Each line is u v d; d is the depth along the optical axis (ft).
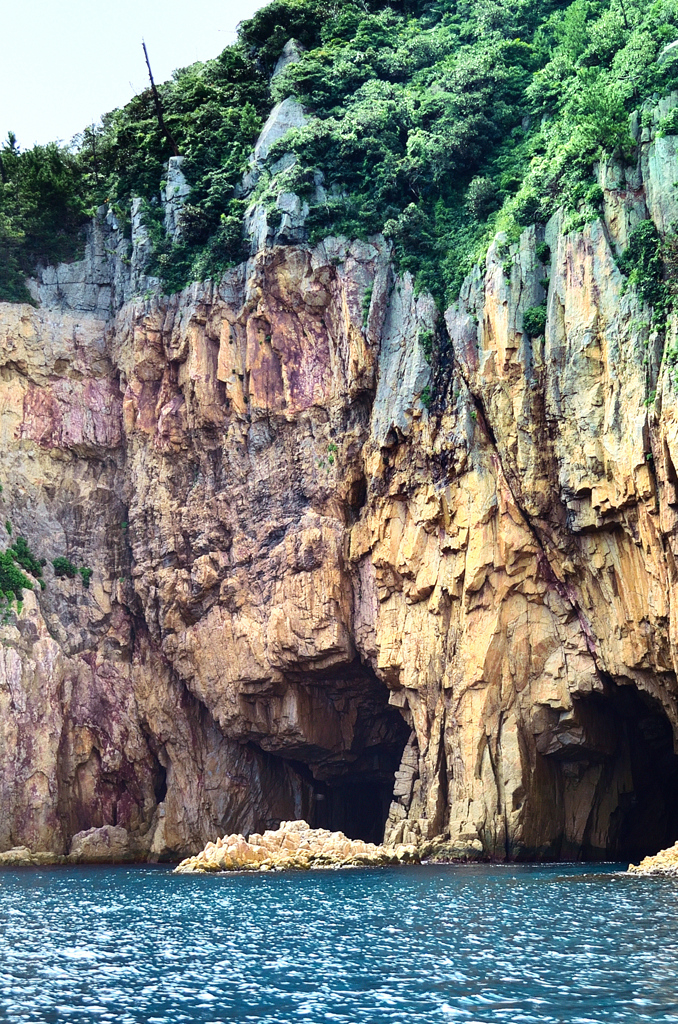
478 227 187.52
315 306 200.44
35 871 174.81
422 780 176.14
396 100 212.64
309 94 222.48
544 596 168.45
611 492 154.51
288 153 211.61
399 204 199.41
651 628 152.76
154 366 222.28
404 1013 69.10
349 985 76.69
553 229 170.81
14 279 229.66
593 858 169.89
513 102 201.87
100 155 251.39
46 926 104.42
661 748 174.70
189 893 129.39
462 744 169.17
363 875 143.43
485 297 174.70
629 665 155.74
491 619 169.78
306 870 156.66
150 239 227.61
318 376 199.93
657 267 155.74
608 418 155.02
